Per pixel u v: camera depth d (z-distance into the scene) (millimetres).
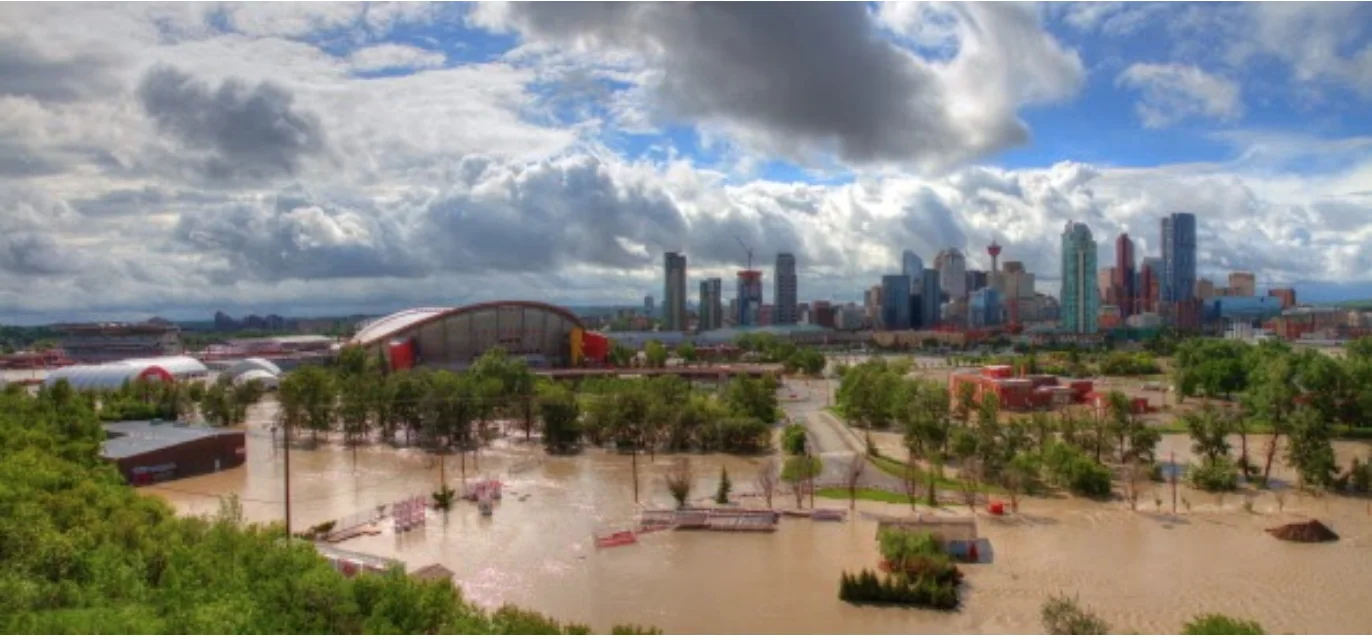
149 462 164125
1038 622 89375
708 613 92750
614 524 129750
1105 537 120562
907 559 101375
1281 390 198750
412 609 67312
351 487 159375
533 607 94750
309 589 66938
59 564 72750
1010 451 158500
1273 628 88250
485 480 155875
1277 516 131625
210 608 61344
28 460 107312
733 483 159000
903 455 185500
